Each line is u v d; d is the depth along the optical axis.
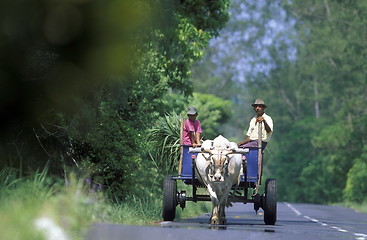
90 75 28.09
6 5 24.66
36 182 34.41
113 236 26.77
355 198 168.25
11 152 36.06
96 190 45.97
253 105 48.84
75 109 37.75
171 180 47.59
